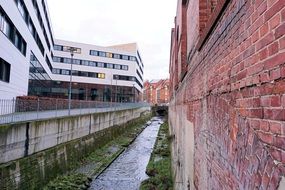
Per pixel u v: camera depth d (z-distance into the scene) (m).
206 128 3.95
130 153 23.47
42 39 33.00
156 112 72.88
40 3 29.06
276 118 1.55
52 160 14.37
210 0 4.77
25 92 23.56
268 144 1.65
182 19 9.55
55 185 13.30
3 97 16.77
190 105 6.29
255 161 1.85
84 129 21.69
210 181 3.55
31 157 12.21
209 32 3.59
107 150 24.11
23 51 22.61
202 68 4.40
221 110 2.94
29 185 11.65
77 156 18.59
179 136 10.34
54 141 15.59
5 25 17.30
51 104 19.64
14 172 10.61
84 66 56.84
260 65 1.82
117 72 61.28
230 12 2.60
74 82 55.41
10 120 12.52
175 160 11.86
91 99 57.47
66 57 54.91
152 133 37.50
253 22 1.97
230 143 2.52
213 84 3.42
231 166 2.47
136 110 49.75
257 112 1.85
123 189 13.91
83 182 14.53
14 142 11.18
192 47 6.07
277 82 1.56
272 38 1.63
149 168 16.78
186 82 7.55
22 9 21.42
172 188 11.27
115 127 31.70
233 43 2.49
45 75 39.44
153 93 113.31
